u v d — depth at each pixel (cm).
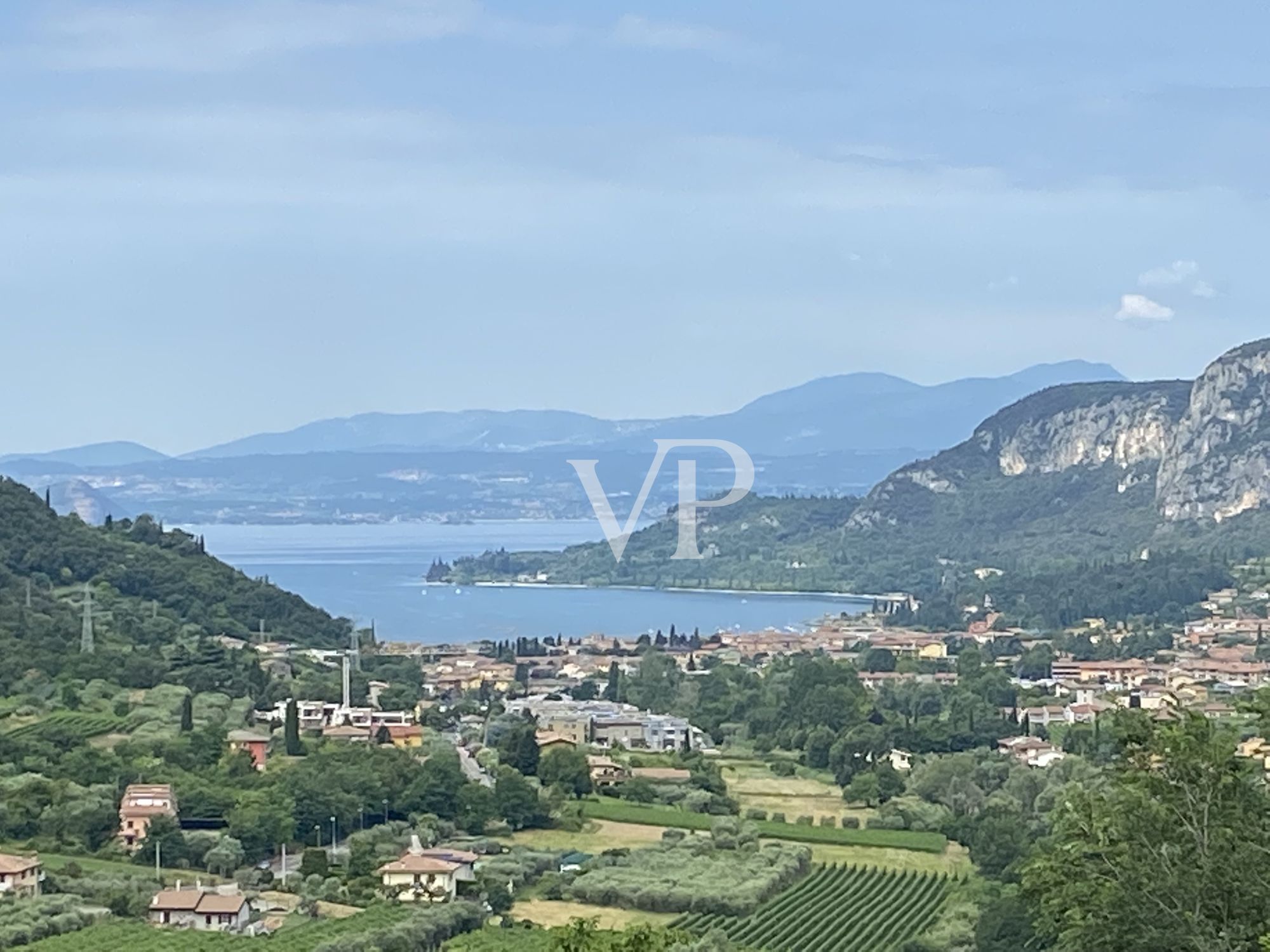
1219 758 9550
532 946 17688
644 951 9362
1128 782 9831
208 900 19388
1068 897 9562
